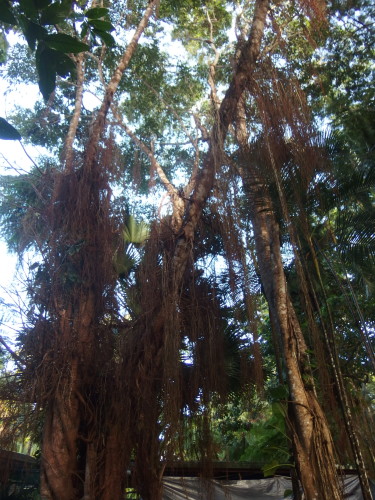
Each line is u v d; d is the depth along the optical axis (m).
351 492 8.06
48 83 3.03
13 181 8.13
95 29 3.32
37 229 7.18
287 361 5.89
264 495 8.89
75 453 5.88
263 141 6.32
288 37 10.26
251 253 6.21
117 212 7.52
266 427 8.31
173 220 7.36
